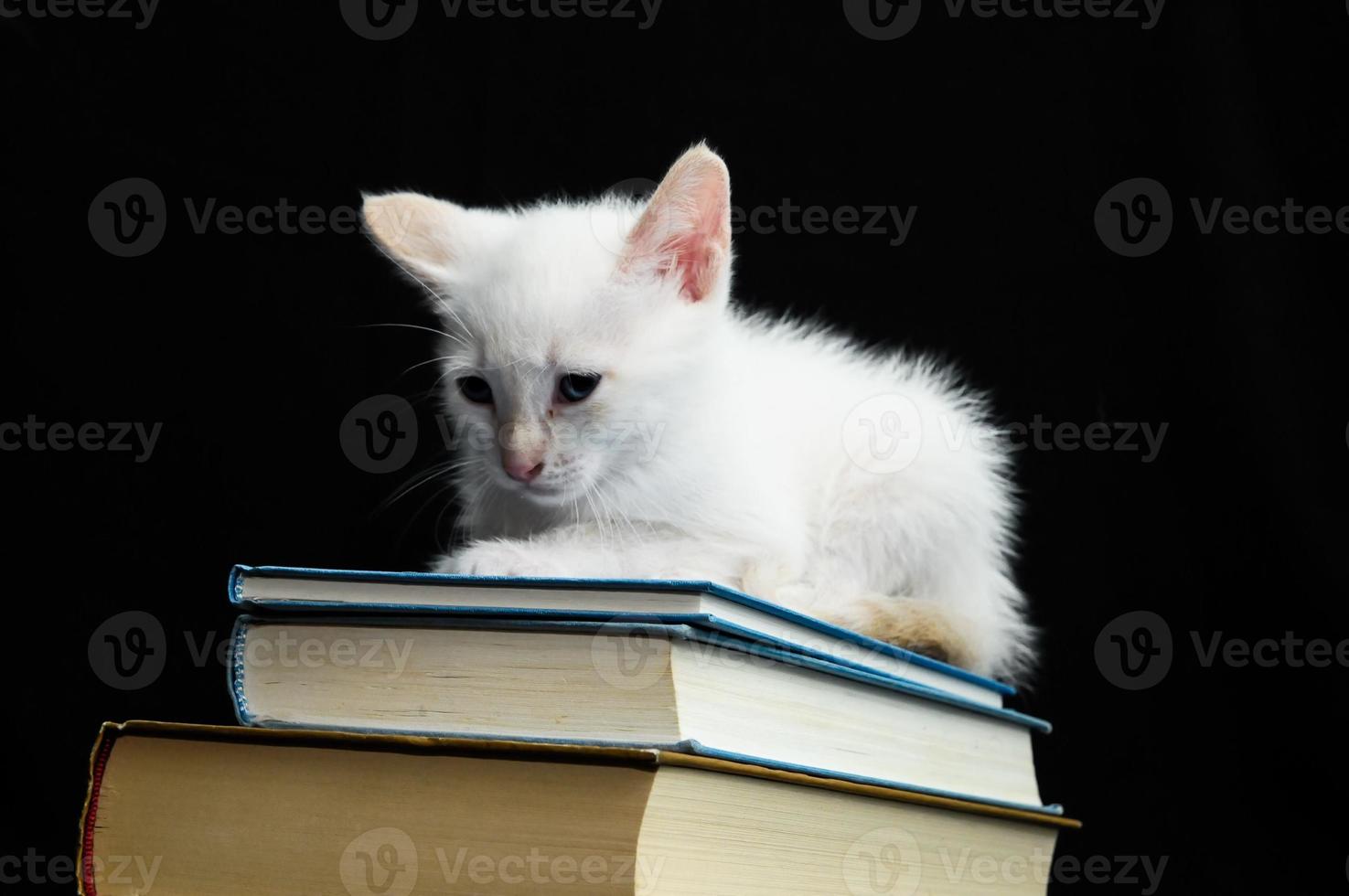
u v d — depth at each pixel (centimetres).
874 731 102
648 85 203
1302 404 174
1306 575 171
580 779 80
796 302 210
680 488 127
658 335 127
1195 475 184
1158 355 188
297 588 95
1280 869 174
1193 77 180
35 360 193
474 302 129
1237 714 180
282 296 200
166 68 198
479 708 88
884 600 136
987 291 198
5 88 194
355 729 91
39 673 187
